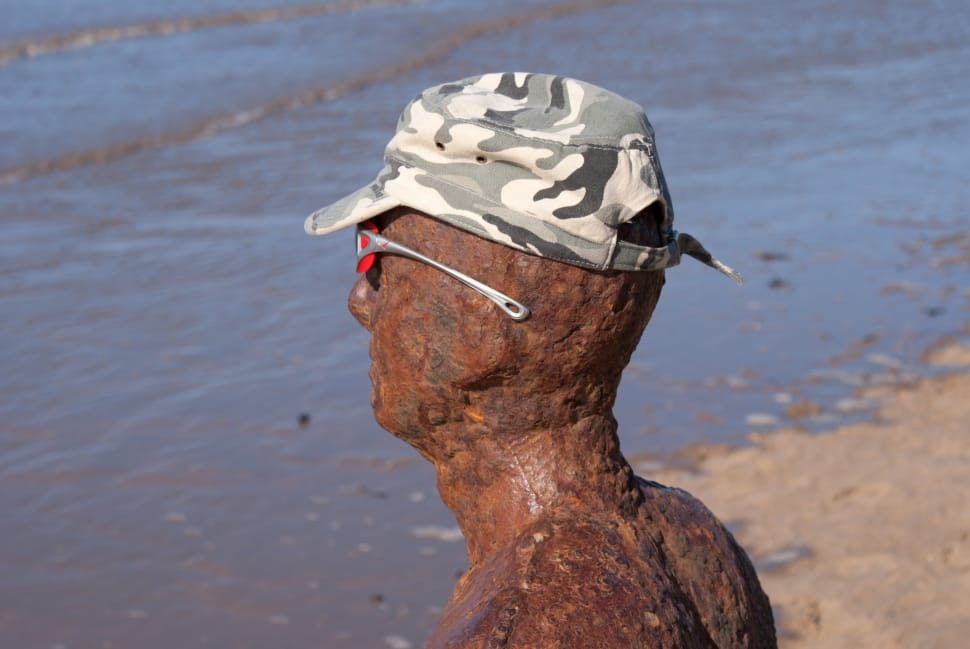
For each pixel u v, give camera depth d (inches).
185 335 311.9
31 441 256.4
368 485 239.5
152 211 420.5
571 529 67.2
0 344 304.8
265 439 257.4
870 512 222.5
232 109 581.0
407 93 629.6
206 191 443.8
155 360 296.8
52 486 239.0
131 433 260.2
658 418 261.7
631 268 66.1
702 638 69.9
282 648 189.5
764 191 434.0
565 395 69.0
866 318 315.9
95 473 243.9
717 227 391.5
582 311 66.1
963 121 538.0
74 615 199.0
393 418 71.7
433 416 70.3
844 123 539.5
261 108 584.7
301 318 322.7
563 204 63.5
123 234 394.6
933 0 960.9
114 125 546.0
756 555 211.2
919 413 262.7
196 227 399.9
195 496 234.8
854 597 197.3
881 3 952.9
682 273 350.9
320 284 347.3
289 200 429.4
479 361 66.6
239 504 232.1
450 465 72.2
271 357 298.8
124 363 295.1
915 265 355.6
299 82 645.3
